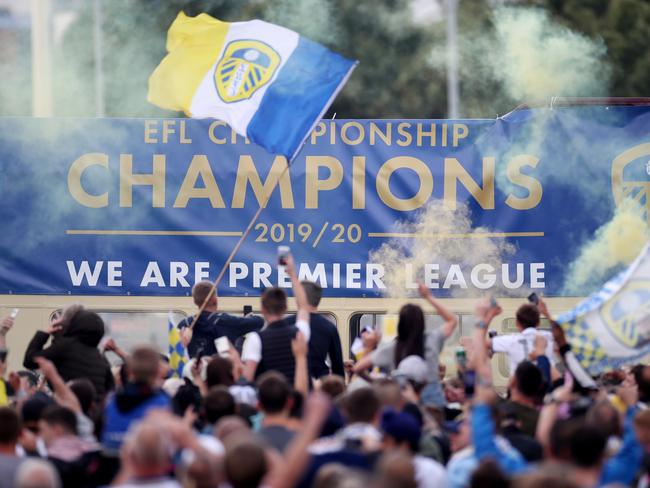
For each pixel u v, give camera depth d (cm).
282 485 1616
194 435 1817
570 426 1741
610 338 2666
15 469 1870
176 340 3073
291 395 1950
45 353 2762
